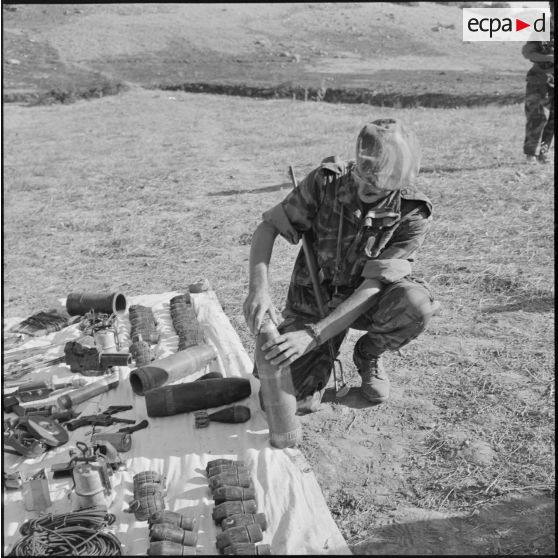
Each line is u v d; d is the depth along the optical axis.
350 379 4.94
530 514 3.52
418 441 4.18
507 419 4.30
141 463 4.04
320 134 16.30
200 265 7.52
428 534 3.45
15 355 5.42
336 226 4.20
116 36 48.78
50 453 4.21
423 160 11.71
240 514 3.47
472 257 6.98
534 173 10.16
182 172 12.45
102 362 5.02
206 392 4.46
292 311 4.56
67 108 26.38
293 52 45.03
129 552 3.37
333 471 3.96
